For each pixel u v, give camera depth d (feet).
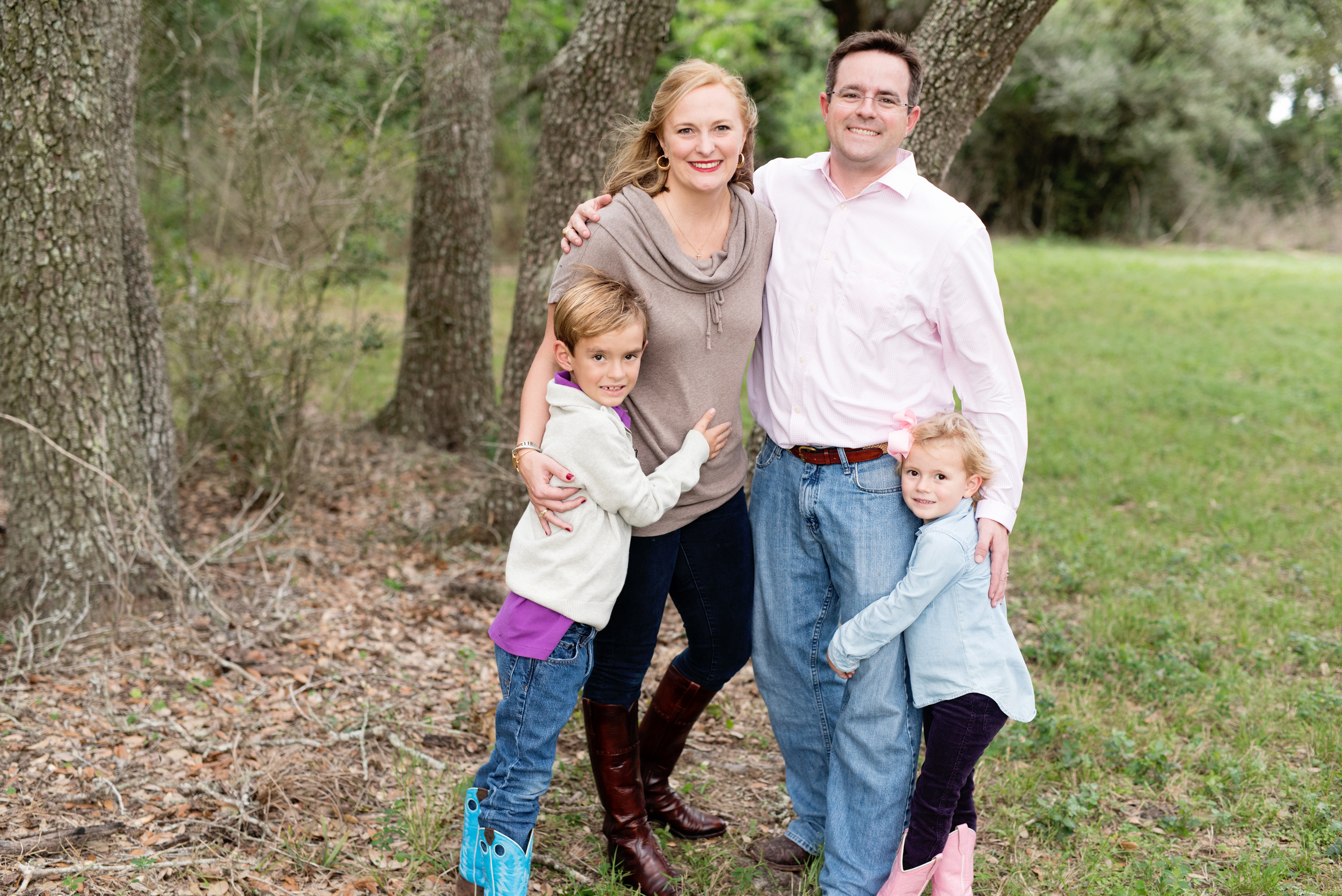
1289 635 13.88
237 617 13.71
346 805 9.73
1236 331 42.73
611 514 7.49
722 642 8.63
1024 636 14.47
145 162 20.22
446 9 21.52
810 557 8.22
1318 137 94.38
